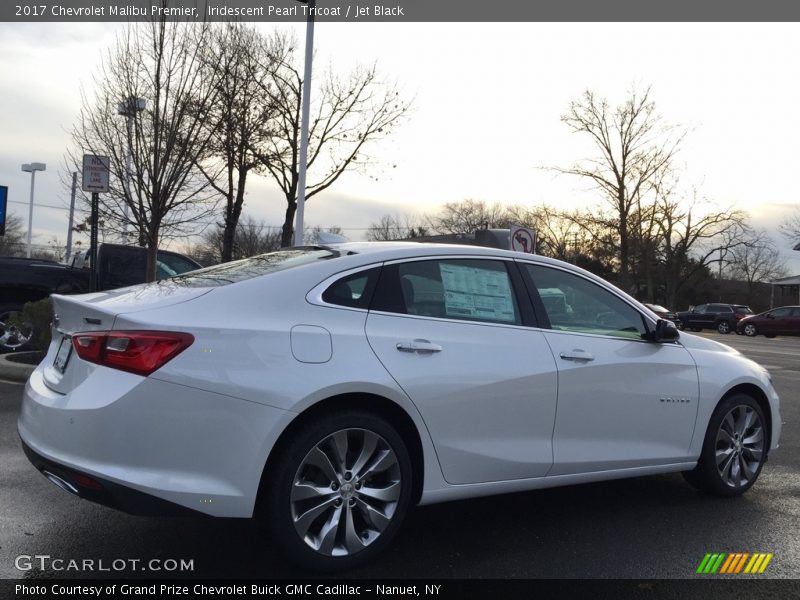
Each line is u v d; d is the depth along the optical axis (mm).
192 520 4062
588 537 3994
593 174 41812
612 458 4199
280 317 3324
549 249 50688
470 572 3475
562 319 4199
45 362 3730
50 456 3102
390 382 3404
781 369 14070
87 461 2990
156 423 2990
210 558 3547
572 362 4051
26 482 4645
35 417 3301
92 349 3141
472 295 3922
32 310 9438
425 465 3545
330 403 3352
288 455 3191
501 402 3752
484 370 3707
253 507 3117
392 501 3465
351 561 3357
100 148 10836
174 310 3195
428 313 3732
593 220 42406
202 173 12102
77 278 10562
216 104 11758
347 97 18078
